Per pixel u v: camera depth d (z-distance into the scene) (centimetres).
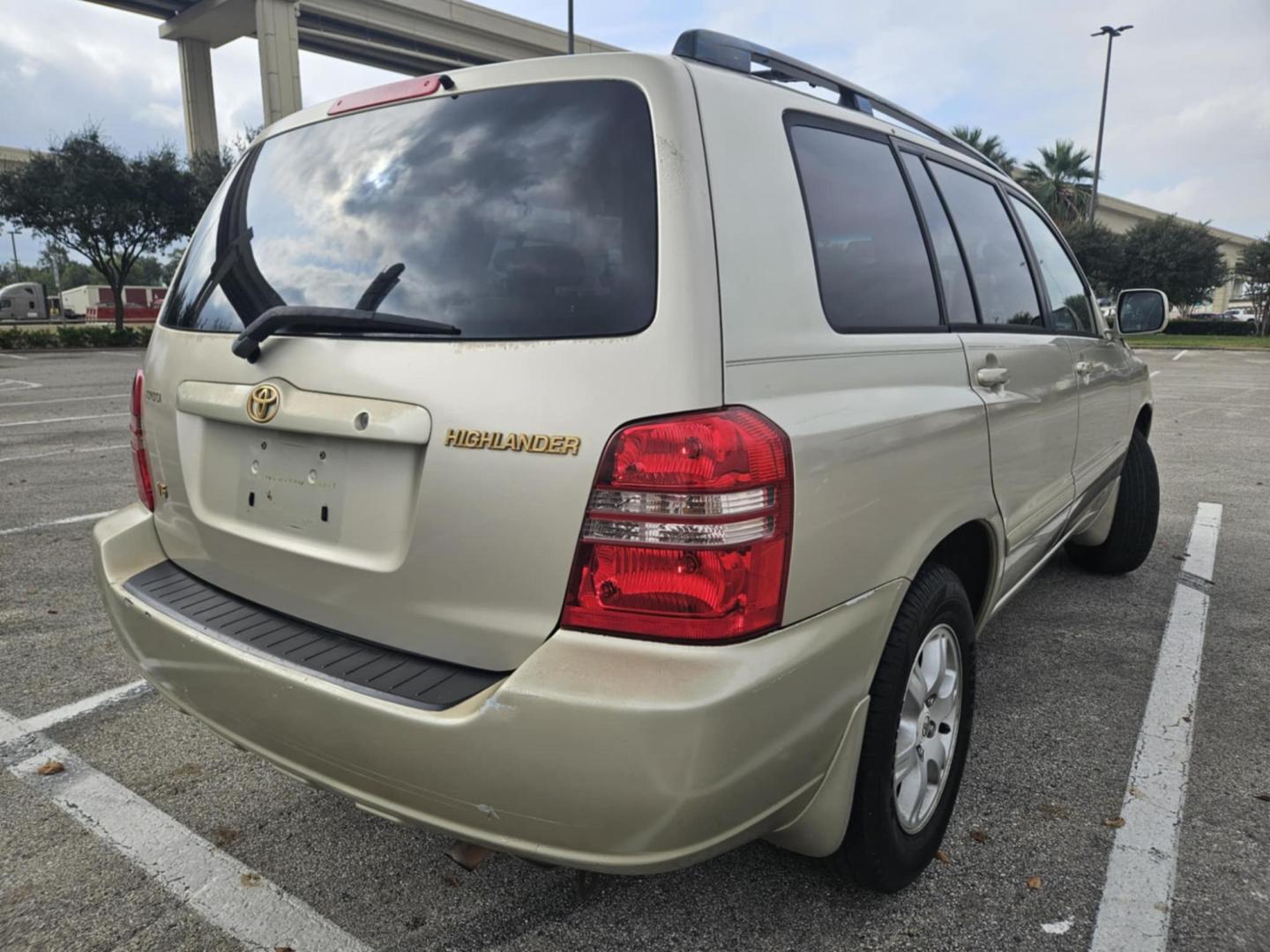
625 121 170
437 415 164
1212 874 225
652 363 152
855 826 194
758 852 233
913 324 220
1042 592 438
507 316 165
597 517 151
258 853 235
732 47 195
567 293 162
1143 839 240
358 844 239
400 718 157
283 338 191
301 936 205
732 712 147
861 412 182
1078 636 382
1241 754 285
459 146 188
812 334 179
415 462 169
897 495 190
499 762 150
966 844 238
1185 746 290
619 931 206
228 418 198
